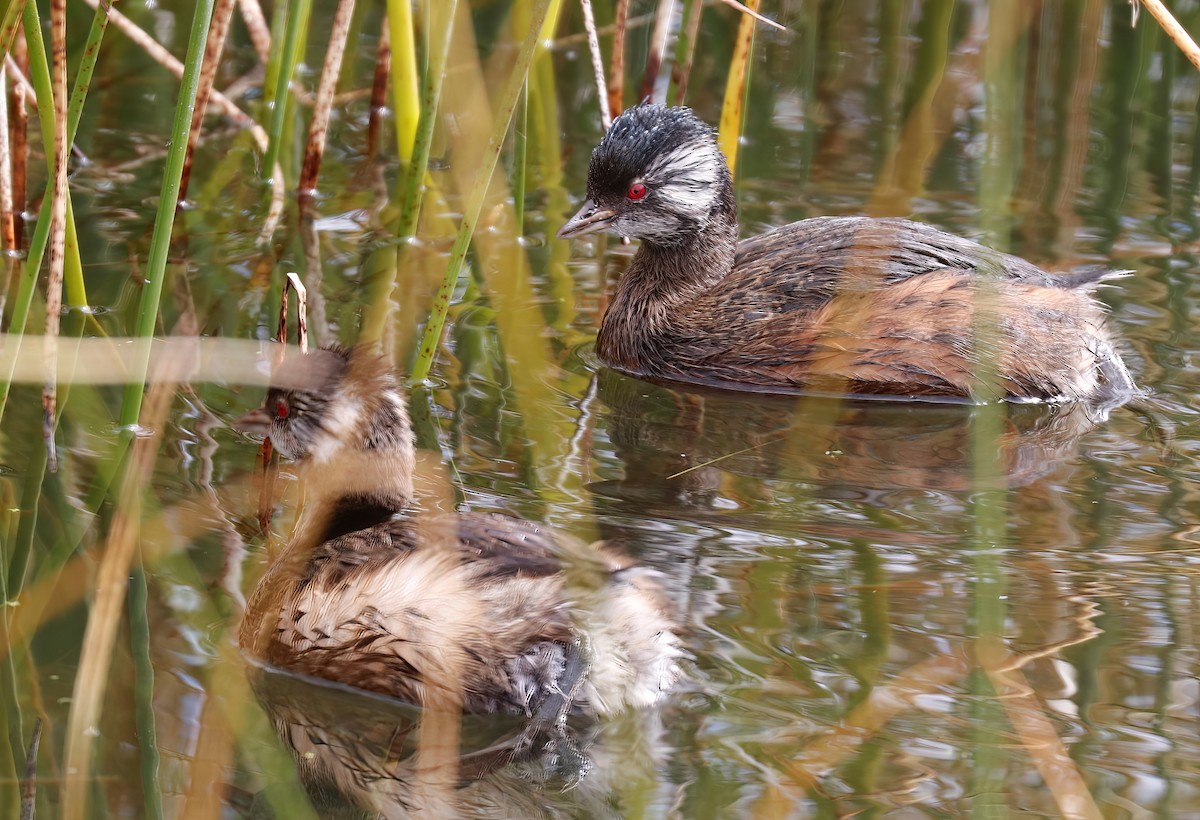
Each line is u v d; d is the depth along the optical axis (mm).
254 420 10555
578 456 11797
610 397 13336
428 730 8797
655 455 11914
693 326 14148
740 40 15039
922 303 13398
